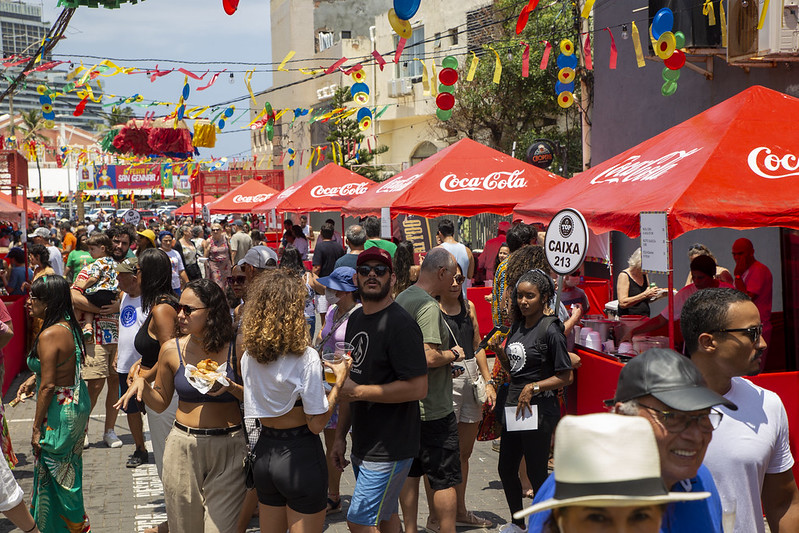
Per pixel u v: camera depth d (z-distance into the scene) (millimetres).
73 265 12977
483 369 6133
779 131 5570
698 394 2154
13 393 10969
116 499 6660
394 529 4832
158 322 5426
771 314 6941
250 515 5109
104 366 8031
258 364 4086
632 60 12961
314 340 11148
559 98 8969
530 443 5277
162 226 32562
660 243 5109
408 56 37875
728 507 2883
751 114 5688
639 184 5855
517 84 26484
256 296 4055
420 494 6766
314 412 4051
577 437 1674
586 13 7703
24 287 12742
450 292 5801
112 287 8047
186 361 4586
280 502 4223
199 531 4574
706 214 4977
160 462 5477
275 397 4051
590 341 6773
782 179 5238
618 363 6062
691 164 5441
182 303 4480
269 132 15156
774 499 3092
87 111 13586
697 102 11250
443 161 10719
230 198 25953
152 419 5461
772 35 8828
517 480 5480
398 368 4348
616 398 2311
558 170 25188
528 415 5258
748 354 2945
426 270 5387
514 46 24047
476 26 30922
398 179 11500
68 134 64375
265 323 4000
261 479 4172
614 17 13461
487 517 6086
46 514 5289
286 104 52812
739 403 2984
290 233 20125
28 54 11797
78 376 5410
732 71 10469
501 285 6926
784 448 3027
